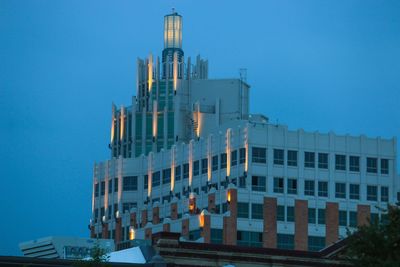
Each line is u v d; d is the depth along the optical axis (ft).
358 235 333.62
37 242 528.63
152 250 395.96
